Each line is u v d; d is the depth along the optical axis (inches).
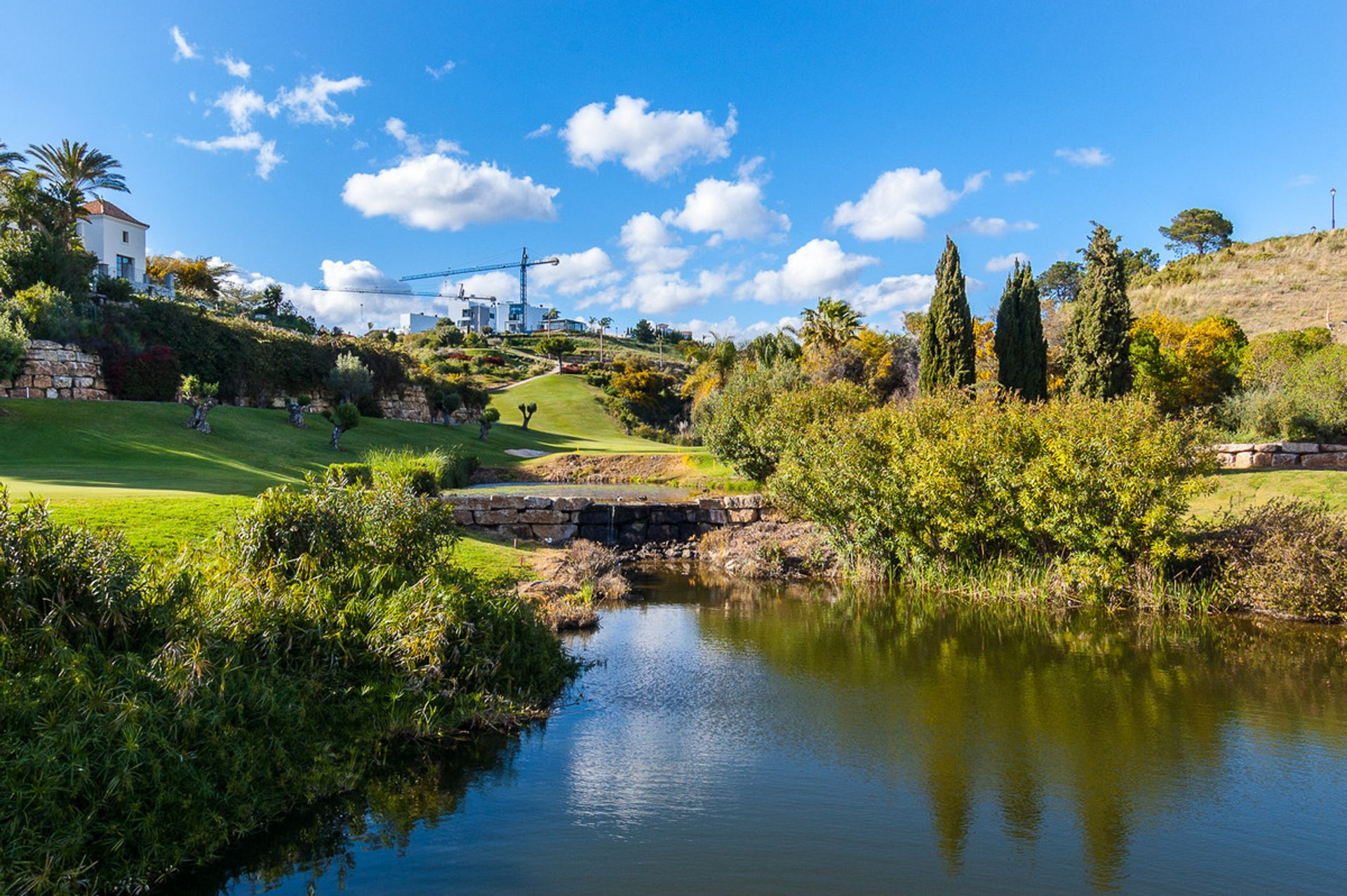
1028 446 604.1
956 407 674.2
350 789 249.6
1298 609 496.4
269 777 227.6
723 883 194.9
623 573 734.5
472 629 329.1
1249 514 572.4
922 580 637.3
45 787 179.6
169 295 2213.3
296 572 316.2
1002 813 237.5
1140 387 1075.3
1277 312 1989.4
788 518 871.7
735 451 1039.0
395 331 4542.3
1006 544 629.9
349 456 1321.4
